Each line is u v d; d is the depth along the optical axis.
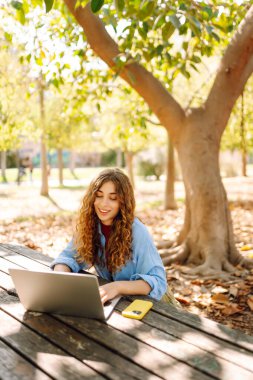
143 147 18.28
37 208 12.77
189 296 4.68
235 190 16.94
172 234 8.00
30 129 13.38
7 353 1.74
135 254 2.47
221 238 5.70
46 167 17.02
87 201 2.56
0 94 9.42
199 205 5.75
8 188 21.34
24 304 2.18
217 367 1.57
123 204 2.46
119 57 4.69
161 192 18.75
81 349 1.75
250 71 5.63
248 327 3.86
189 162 5.81
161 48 4.70
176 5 3.81
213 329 1.89
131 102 8.59
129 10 3.66
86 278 1.89
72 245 2.74
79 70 6.75
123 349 1.73
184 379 1.50
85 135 20.34
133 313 2.07
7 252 3.45
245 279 5.11
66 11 5.74
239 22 5.59
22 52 9.25
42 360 1.66
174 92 12.76
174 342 1.78
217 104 5.75
